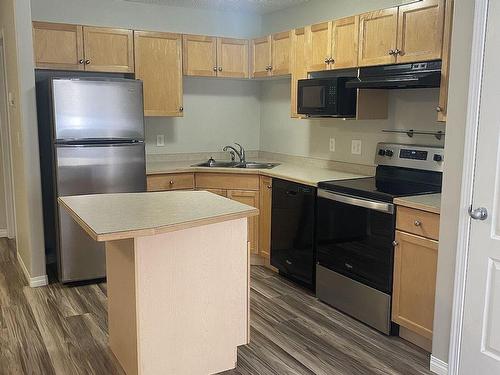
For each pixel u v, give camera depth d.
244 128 5.47
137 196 2.78
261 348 2.95
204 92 5.18
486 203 2.37
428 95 3.48
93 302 3.64
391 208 2.96
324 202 3.55
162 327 2.41
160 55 4.52
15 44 3.76
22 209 4.14
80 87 3.79
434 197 2.95
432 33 2.96
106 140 3.95
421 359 2.83
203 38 4.70
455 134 2.49
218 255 2.54
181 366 2.51
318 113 3.94
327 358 2.84
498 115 2.29
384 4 3.79
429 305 2.78
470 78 2.38
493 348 2.40
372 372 2.68
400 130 3.72
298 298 3.74
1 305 3.57
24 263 4.25
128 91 3.99
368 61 3.47
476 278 2.44
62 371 2.68
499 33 2.26
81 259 3.96
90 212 2.33
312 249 3.74
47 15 4.33
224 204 2.55
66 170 3.81
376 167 3.88
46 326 3.22
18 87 3.79
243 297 2.68
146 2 4.67
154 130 4.97
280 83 5.10
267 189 4.27
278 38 4.48
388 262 3.02
